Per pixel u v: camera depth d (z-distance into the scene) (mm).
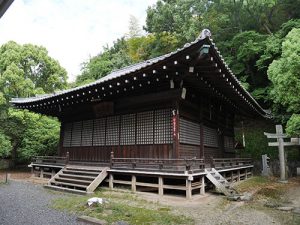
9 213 7191
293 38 14023
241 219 6832
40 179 14414
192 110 12398
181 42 29391
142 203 8539
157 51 31969
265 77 23453
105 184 11852
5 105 19734
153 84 11070
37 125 20625
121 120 12883
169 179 10867
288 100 14367
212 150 14570
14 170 21156
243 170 16562
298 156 18688
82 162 13602
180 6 29438
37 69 22328
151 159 10219
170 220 6582
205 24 25516
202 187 10078
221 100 14750
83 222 6387
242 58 22625
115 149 12867
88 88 11844
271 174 17906
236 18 25094
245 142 21297
